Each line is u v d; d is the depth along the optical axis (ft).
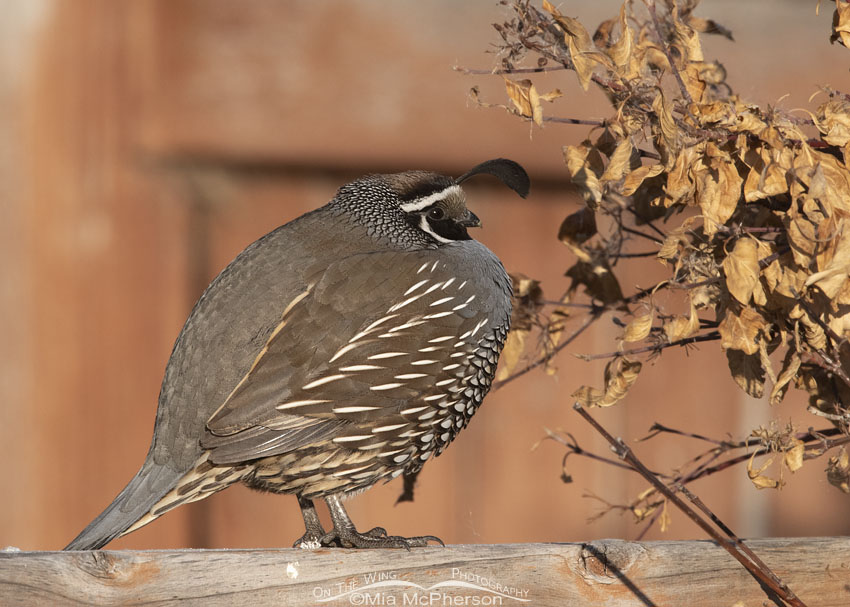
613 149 23.91
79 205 35.76
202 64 36.68
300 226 28.84
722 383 40.22
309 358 26.37
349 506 38.70
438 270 28.02
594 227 27.53
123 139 36.17
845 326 21.16
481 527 39.14
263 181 37.81
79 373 35.65
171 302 36.83
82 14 35.68
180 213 36.94
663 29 25.67
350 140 37.45
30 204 35.24
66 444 35.42
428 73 37.76
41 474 35.12
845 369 22.72
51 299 35.45
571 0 37.14
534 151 38.11
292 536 38.47
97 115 35.91
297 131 37.14
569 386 39.11
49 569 20.93
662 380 39.93
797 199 21.03
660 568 23.41
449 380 27.43
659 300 26.91
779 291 21.15
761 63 38.01
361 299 27.09
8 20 35.22
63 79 35.55
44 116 35.42
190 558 21.86
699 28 26.45
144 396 36.37
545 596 23.22
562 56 22.65
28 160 35.24
